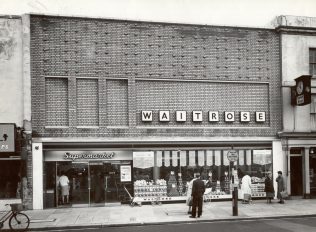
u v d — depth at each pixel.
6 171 19.80
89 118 21.02
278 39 23.48
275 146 23.03
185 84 22.23
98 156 20.89
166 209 19.44
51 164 20.44
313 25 23.62
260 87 23.28
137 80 21.61
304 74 23.58
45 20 20.56
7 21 20.19
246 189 21.38
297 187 23.48
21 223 15.06
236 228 14.48
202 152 22.22
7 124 19.31
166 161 21.67
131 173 21.22
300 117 23.34
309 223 15.57
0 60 20.05
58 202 20.41
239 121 22.84
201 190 16.94
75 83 20.77
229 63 22.75
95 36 21.09
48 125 20.55
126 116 21.42
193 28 22.34
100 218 17.06
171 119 21.92
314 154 23.64
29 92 20.03
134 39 21.55
